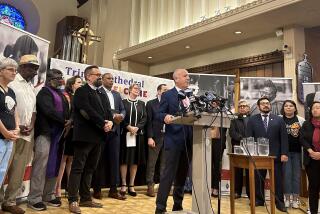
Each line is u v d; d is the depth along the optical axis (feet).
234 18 17.46
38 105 9.60
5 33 9.36
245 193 14.30
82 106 8.99
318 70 18.03
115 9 30.22
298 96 16.42
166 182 8.12
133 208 10.19
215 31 19.11
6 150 7.36
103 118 9.50
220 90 16.63
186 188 14.01
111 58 29.45
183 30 20.74
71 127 10.43
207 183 7.26
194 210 7.50
